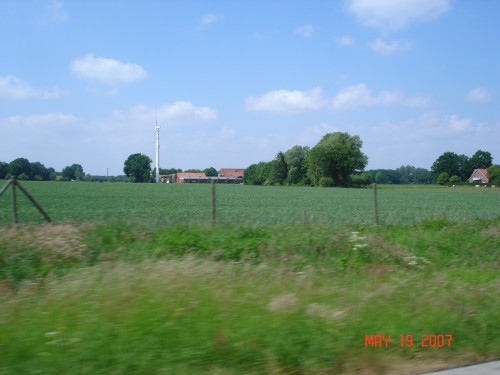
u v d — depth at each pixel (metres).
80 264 9.85
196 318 5.75
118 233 12.06
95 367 4.55
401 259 12.13
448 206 36.59
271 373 4.71
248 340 5.16
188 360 4.76
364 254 12.18
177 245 11.57
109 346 4.92
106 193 47.94
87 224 12.76
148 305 6.10
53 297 6.56
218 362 4.79
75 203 31.45
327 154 100.56
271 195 52.62
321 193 60.53
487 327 6.16
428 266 11.73
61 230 11.40
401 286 7.98
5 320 5.67
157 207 29.09
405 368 5.11
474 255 13.41
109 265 8.97
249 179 123.94
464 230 15.98
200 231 12.67
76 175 138.88
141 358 4.71
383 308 6.66
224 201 38.66
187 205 31.83
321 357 5.00
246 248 11.67
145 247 11.35
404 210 30.55
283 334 5.34
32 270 9.16
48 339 5.10
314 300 6.96
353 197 50.38
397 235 14.79
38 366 4.54
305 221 16.08
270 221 19.31
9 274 8.85
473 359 5.46
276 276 8.74
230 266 9.30
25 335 5.20
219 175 165.38
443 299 7.14
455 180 120.75
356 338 5.52
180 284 7.07
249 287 7.48
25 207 24.48
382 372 4.99
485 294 7.64
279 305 6.40
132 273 7.73
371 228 15.46
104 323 5.52
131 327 5.39
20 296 6.84
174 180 147.38
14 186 13.07
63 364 4.58
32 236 10.59
